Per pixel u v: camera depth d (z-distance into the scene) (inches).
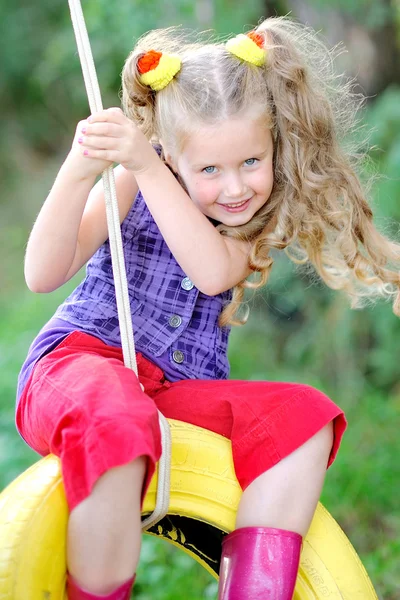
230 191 141.0
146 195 137.6
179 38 169.5
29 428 135.6
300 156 156.2
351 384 362.9
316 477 134.8
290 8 357.7
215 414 141.9
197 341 153.3
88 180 134.5
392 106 335.0
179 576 224.4
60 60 538.0
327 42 359.9
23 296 519.5
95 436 116.3
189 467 137.1
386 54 358.3
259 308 414.6
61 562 118.6
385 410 333.4
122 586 117.2
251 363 392.5
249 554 128.7
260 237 153.8
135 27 358.0
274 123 153.0
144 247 152.5
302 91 155.3
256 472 134.4
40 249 137.1
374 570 226.2
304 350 386.6
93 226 149.3
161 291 151.2
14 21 704.4
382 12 348.2
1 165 694.5
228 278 145.7
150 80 145.7
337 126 175.0
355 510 270.8
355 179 165.3
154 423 121.1
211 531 146.7
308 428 135.6
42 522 118.5
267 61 151.2
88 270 155.2
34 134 710.5
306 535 140.9
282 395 139.3
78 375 129.1
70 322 147.4
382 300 355.3
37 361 141.3
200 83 142.4
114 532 115.1
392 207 318.7
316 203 159.5
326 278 169.9
